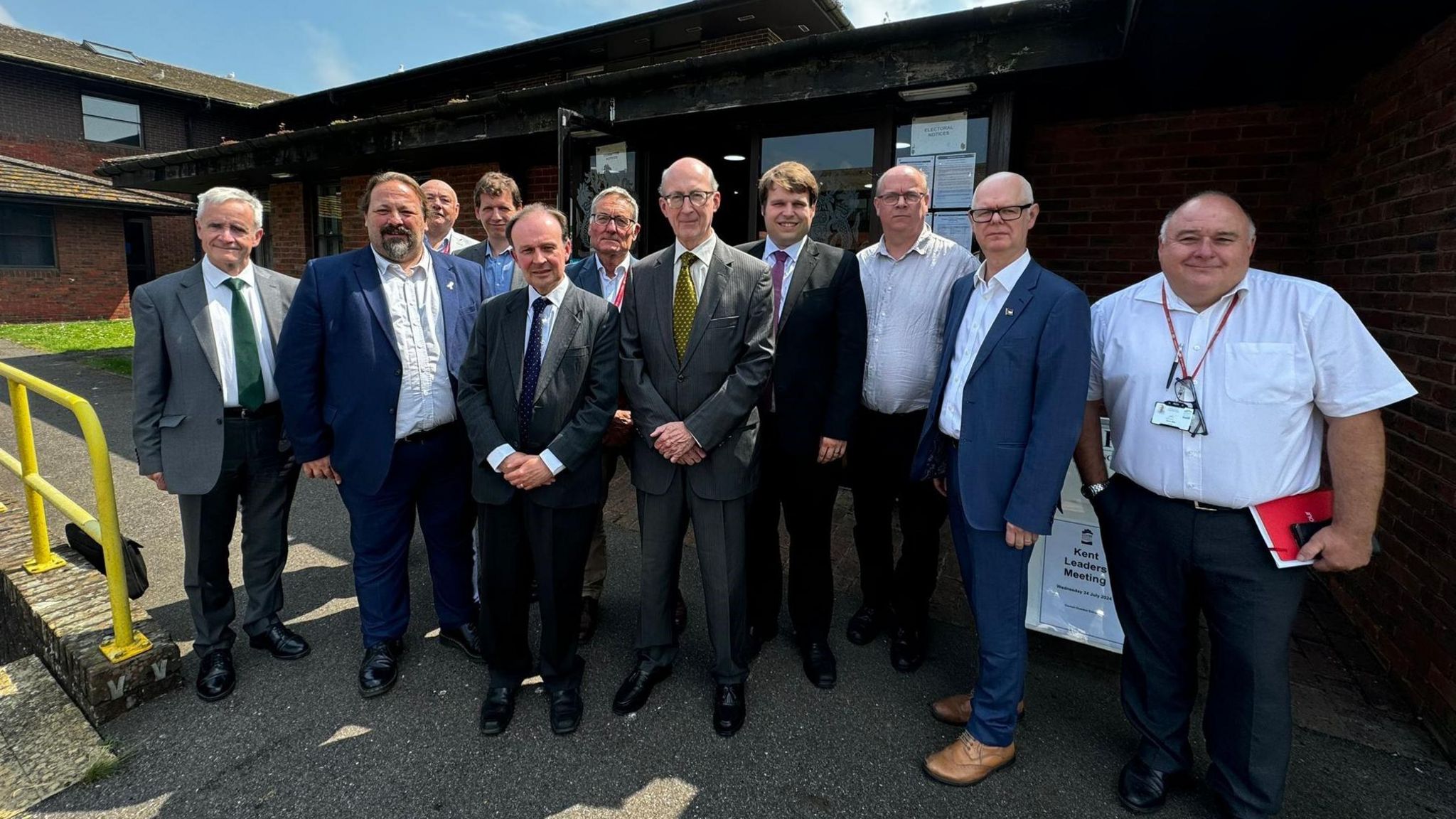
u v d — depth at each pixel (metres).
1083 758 2.23
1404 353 2.73
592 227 2.98
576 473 2.29
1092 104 4.22
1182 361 1.90
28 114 16.67
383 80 13.20
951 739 2.32
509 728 2.36
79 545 3.16
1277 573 1.83
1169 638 2.03
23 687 2.54
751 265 2.34
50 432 6.21
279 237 9.16
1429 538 2.43
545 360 2.28
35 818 1.96
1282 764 1.87
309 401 2.46
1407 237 2.75
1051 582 2.66
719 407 2.21
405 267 2.56
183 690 2.53
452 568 2.77
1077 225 4.61
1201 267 1.81
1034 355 1.99
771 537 2.78
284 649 2.75
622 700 2.44
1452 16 2.49
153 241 17.97
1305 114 3.95
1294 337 1.77
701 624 3.09
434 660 2.77
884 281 2.74
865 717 2.43
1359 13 2.57
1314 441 1.86
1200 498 1.88
